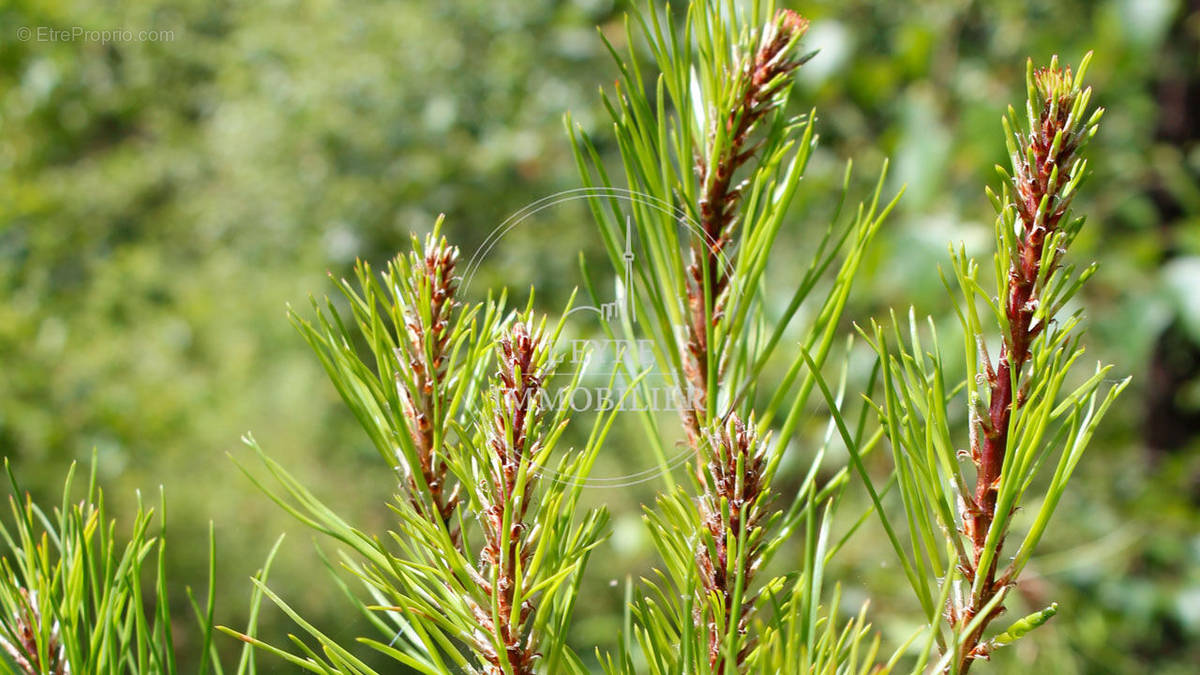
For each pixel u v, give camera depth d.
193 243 6.39
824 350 0.97
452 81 4.77
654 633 0.94
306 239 5.44
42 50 5.04
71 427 4.21
